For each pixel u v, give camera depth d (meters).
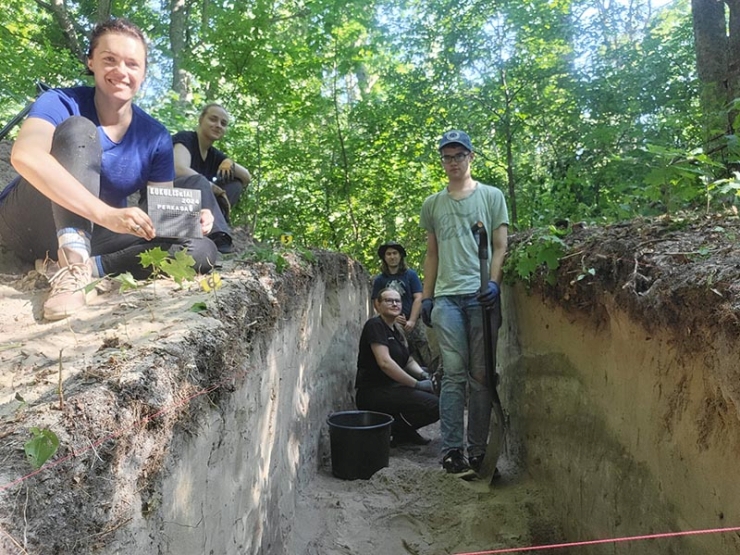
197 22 11.38
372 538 3.56
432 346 6.61
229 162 4.89
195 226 2.74
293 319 3.59
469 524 3.56
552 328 3.61
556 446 3.54
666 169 3.06
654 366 2.43
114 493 1.32
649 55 5.95
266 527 2.77
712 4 4.64
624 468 2.68
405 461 4.70
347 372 5.77
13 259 2.79
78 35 12.61
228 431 2.15
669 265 2.38
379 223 8.72
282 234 4.11
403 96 7.67
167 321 2.07
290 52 7.27
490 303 4.02
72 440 1.27
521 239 4.28
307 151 8.15
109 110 2.64
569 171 5.14
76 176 2.31
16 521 1.06
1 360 1.80
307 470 4.14
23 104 7.73
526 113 6.69
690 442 2.14
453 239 4.26
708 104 4.23
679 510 2.21
